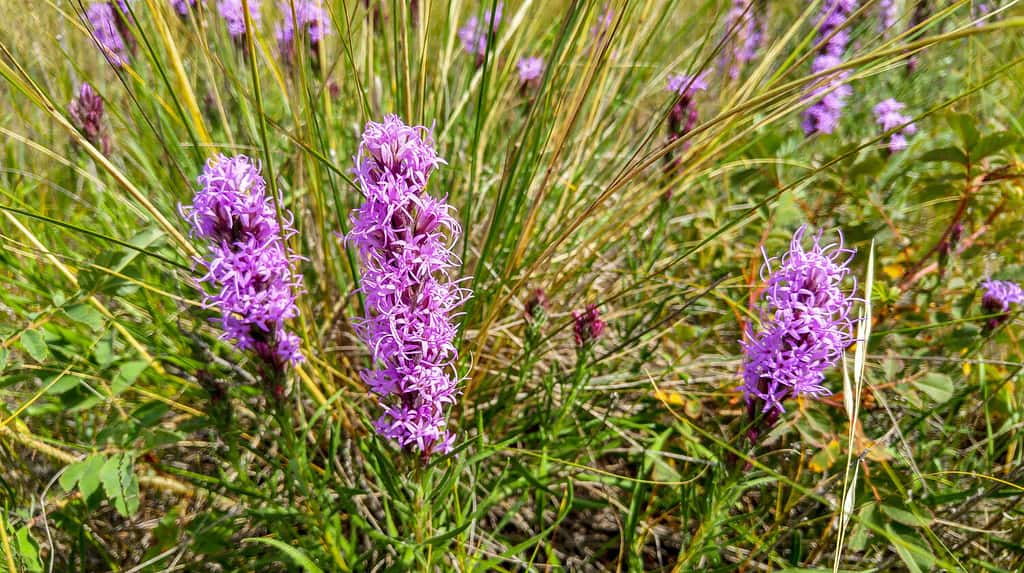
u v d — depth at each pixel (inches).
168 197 14.7
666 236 17.4
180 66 12.5
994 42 24.8
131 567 11.3
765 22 19.6
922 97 22.6
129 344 12.4
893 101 17.5
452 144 17.3
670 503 12.0
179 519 11.7
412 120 12.7
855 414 9.6
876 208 15.2
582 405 13.6
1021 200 15.0
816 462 11.2
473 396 13.7
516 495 12.8
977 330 13.5
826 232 15.1
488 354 15.0
